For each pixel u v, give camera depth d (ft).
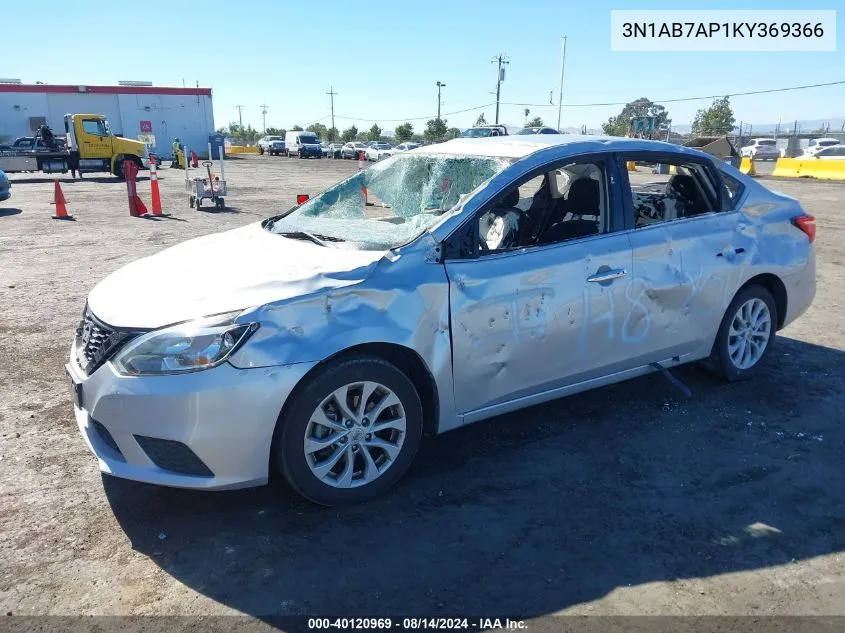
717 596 8.65
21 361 16.87
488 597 8.61
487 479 11.44
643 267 12.85
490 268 11.19
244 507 10.57
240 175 90.38
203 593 8.64
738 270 14.35
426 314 10.56
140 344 9.41
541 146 12.62
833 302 23.11
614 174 12.91
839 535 10.00
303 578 8.95
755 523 10.27
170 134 143.84
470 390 11.30
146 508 10.51
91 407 9.77
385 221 12.59
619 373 13.24
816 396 14.94
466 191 12.08
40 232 38.24
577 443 12.69
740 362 15.30
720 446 12.64
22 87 130.00
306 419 9.85
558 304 11.81
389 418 10.77
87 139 85.10
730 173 15.02
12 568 9.04
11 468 11.62
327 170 104.27
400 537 9.84
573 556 9.44
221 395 9.21
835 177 78.54
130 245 34.06
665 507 10.65
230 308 9.57
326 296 9.89
